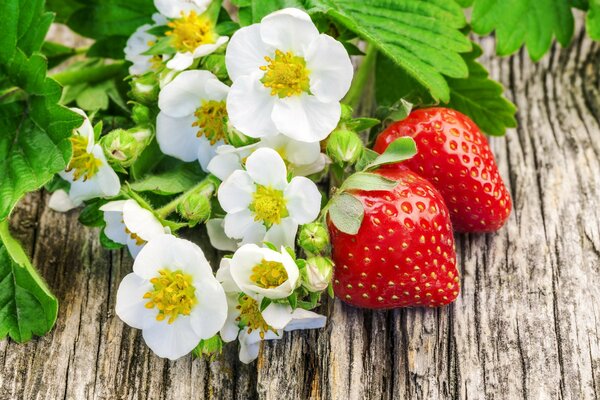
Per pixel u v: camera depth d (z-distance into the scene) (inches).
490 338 12.6
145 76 12.8
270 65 12.1
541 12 14.6
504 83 15.4
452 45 13.1
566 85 15.3
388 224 12.0
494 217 13.0
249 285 11.6
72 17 14.3
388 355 12.5
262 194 12.0
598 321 12.7
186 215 12.2
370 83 15.1
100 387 12.5
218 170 12.3
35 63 12.9
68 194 13.4
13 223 13.8
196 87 12.6
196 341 12.0
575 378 12.3
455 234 13.5
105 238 12.9
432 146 12.7
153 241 11.9
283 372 12.5
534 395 12.2
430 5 13.2
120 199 12.6
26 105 13.0
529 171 14.2
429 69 12.9
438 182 12.8
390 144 12.1
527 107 15.1
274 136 12.2
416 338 12.6
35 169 12.6
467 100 14.1
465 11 16.5
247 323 12.1
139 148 12.6
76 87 14.4
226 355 12.7
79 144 12.5
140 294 12.1
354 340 12.6
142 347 12.7
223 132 12.8
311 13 12.7
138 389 12.5
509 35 14.4
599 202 13.8
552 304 12.9
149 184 12.8
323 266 11.6
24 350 12.7
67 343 12.8
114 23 14.3
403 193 12.1
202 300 11.9
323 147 12.7
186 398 12.4
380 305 12.5
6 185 12.6
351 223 11.8
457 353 12.5
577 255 13.3
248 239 12.2
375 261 12.0
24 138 12.8
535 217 13.6
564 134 14.6
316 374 12.4
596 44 15.8
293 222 12.0
